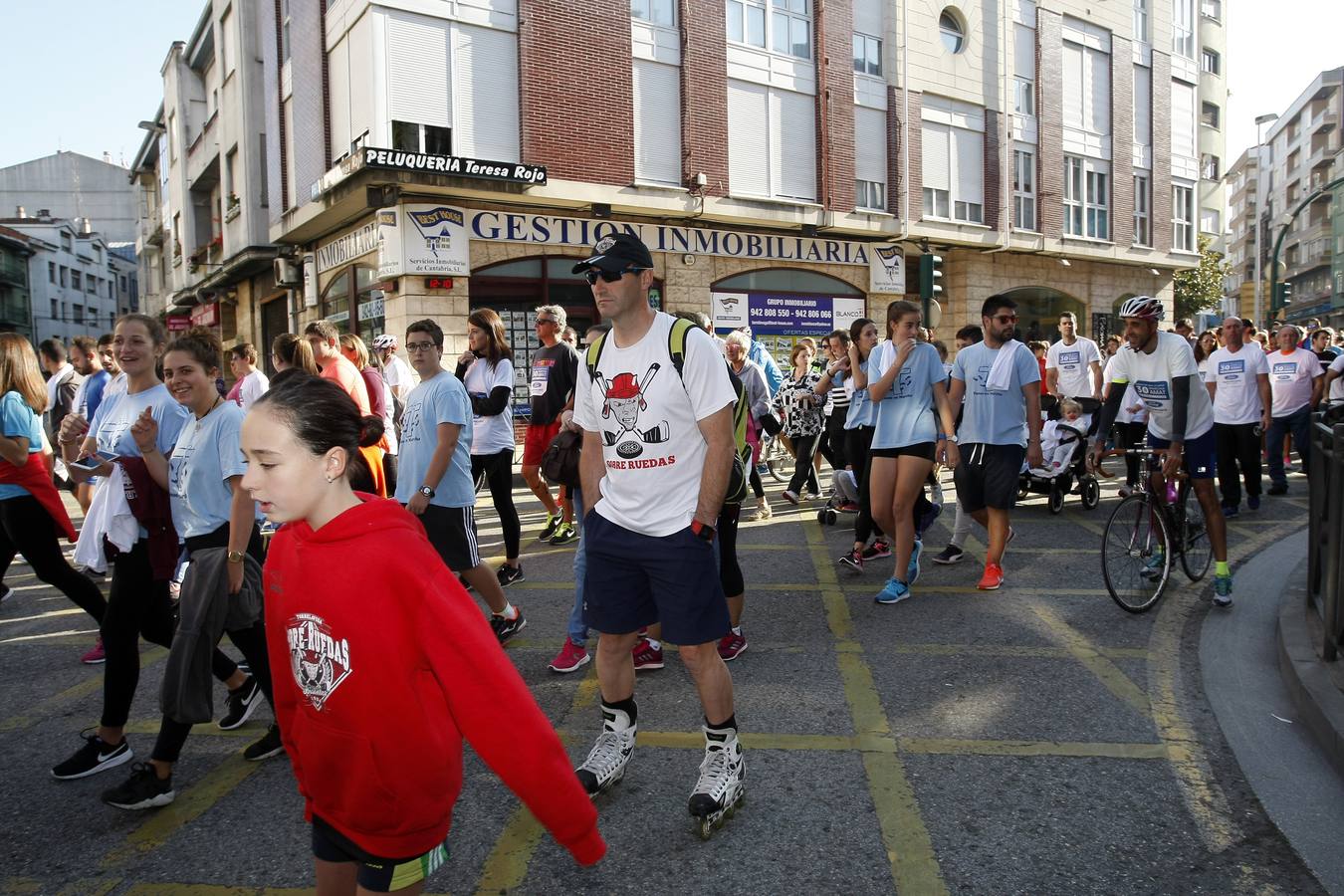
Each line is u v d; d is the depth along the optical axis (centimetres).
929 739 361
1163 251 2564
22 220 5788
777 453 1300
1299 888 258
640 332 300
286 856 288
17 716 417
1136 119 2508
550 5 1461
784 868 272
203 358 340
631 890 262
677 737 369
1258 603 548
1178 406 523
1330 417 520
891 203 1936
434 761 171
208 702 314
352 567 166
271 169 1769
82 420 339
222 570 315
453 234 1404
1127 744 354
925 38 1986
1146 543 540
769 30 1752
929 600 566
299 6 1585
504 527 625
